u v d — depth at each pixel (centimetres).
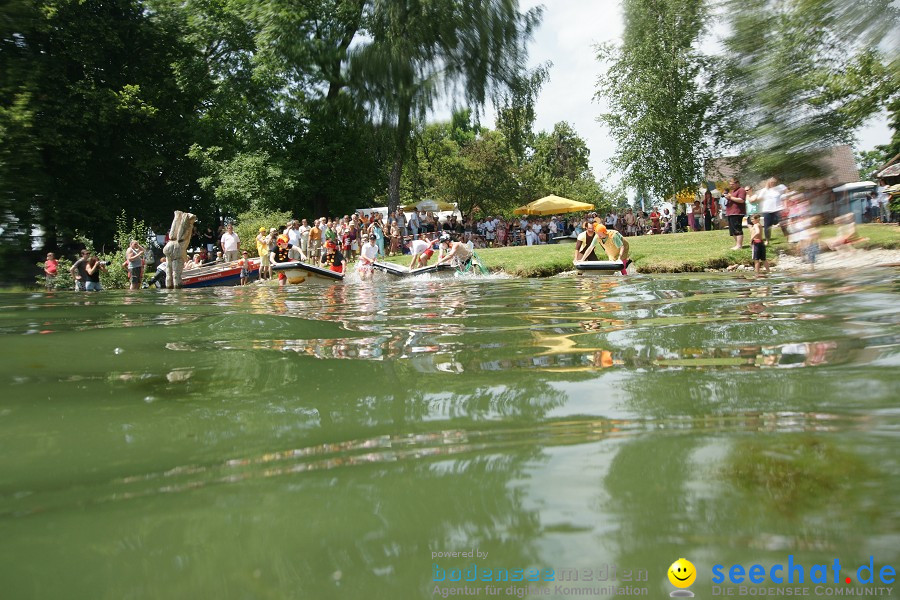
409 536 112
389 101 2791
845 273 778
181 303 737
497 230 3158
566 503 123
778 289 602
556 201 3562
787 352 278
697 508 118
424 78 2788
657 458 146
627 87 2417
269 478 145
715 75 2175
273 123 3206
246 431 187
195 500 133
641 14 2256
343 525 118
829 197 1277
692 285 726
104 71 2861
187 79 3136
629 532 110
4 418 209
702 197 2377
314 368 288
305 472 148
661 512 117
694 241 1773
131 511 128
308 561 104
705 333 348
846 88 1245
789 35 1122
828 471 133
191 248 3294
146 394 242
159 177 3173
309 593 95
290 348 353
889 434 156
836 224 1285
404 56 2717
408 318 505
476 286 965
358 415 201
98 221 2822
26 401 232
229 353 339
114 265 2089
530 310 533
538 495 128
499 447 161
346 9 2928
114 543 114
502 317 486
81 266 1714
